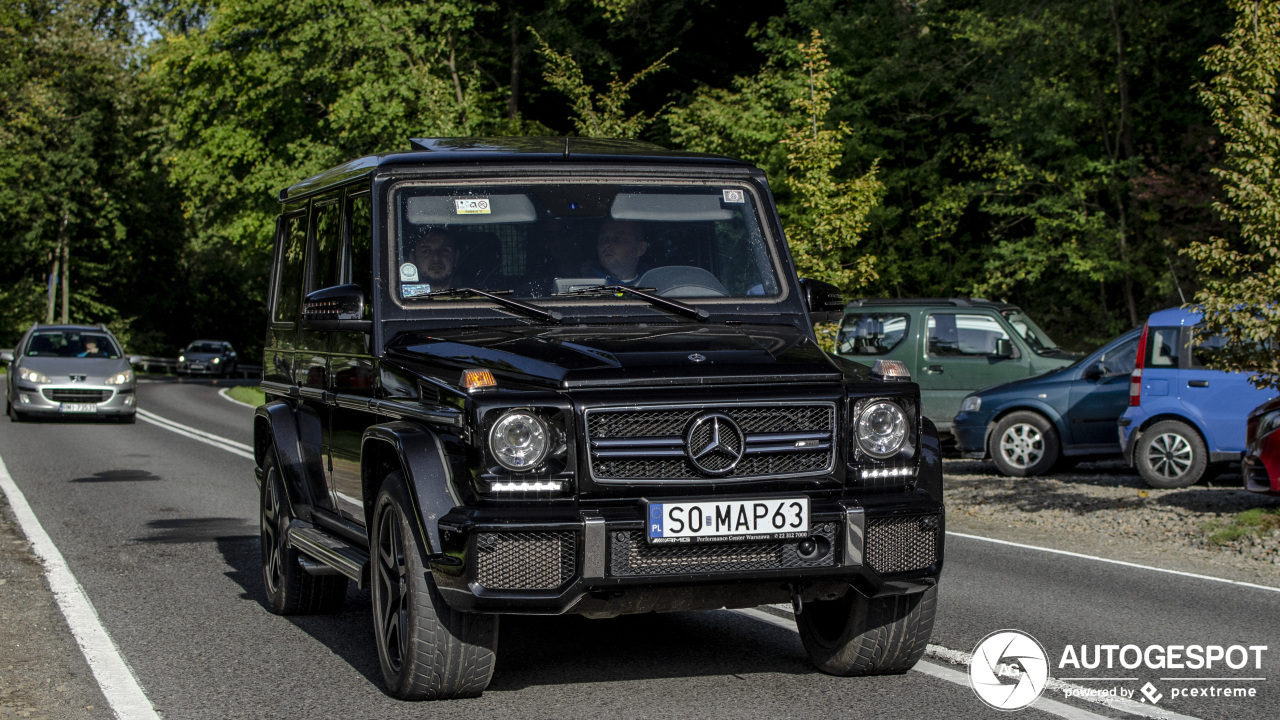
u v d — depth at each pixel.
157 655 6.16
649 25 32.44
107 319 67.00
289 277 7.58
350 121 29.89
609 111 24.84
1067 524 11.31
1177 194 20.91
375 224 5.79
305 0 31.34
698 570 4.72
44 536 10.03
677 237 6.00
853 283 18.66
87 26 62.91
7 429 21.31
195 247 68.38
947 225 27.08
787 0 28.45
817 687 5.42
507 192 5.92
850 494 4.96
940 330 17.11
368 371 5.71
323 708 5.14
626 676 5.64
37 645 6.34
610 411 4.71
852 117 27.98
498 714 5.00
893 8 28.22
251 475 14.88
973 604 7.53
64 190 60.78
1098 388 14.88
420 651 4.95
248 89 34.59
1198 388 13.30
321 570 6.29
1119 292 26.02
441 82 29.36
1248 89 10.66
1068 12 23.28
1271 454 10.49
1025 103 24.11
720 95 25.72
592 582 4.61
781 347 5.27
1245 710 5.20
